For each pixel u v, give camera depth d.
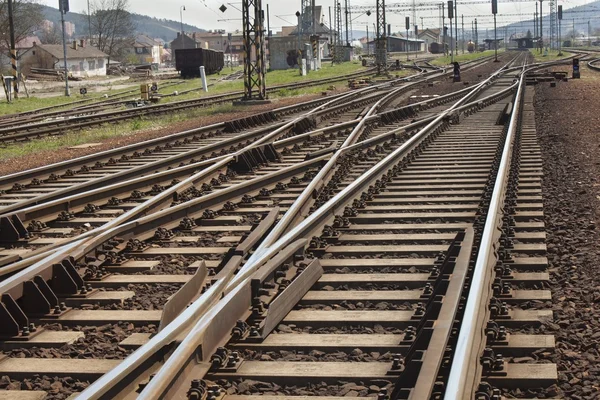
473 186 12.50
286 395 5.25
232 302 6.23
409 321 6.50
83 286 7.59
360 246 9.09
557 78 43.78
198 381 5.05
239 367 5.62
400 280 7.66
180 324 5.79
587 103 28.50
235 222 10.68
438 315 5.63
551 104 28.81
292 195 12.35
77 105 42.81
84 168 15.61
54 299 7.12
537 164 14.62
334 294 7.33
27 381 5.67
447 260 7.14
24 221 10.46
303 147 18.52
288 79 62.19
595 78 45.50
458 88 40.66
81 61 102.25
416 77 53.88
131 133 24.17
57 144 21.67
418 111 27.02
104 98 47.81
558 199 11.32
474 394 4.75
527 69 58.47
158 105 33.41
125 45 137.62
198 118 28.94
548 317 6.45
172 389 4.93
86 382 5.67
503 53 134.62
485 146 17.61
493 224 8.55
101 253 8.67
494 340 5.88
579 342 5.91
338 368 5.61
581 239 8.95
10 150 20.52
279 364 5.70
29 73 91.25
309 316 6.71
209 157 16.62
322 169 12.95
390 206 11.27
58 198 11.80
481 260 6.92
